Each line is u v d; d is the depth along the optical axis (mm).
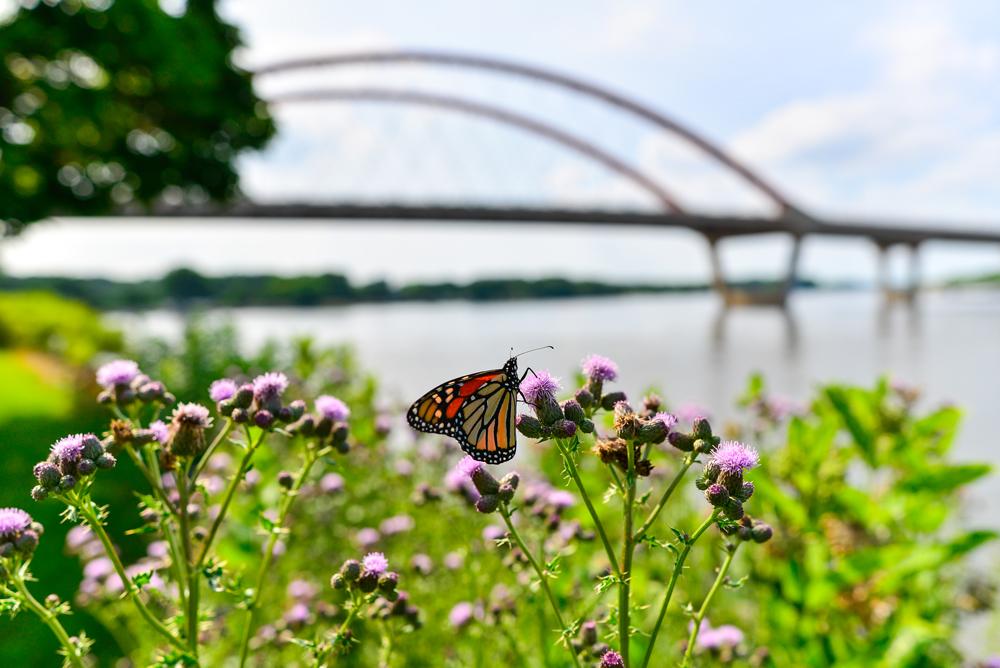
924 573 3838
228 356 11633
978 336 40969
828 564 3762
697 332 47375
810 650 3268
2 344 28031
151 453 2168
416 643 3609
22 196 16156
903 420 4137
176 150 17531
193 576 2088
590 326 55312
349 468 4816
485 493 2084
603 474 4254
